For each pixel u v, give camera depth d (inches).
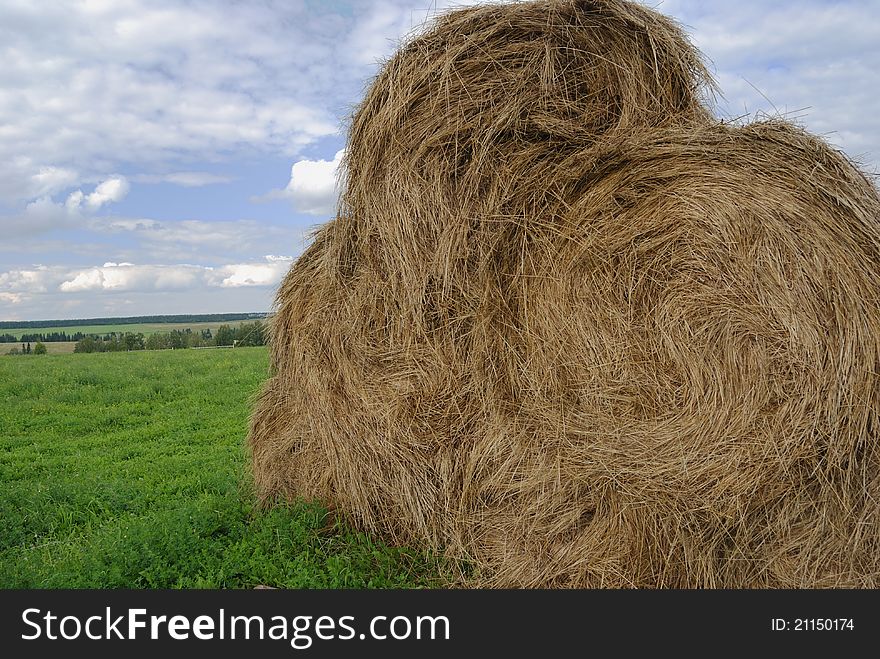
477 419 147.6
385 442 157.6
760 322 118.6
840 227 117.3
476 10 152.2
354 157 164.7
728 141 128.6
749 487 118.5
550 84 144.7
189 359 730.2
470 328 147.8
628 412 128.9
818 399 114.3
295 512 174.1
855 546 119.9
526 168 142.1
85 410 413.4
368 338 162.2
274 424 199.6
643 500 126.7
